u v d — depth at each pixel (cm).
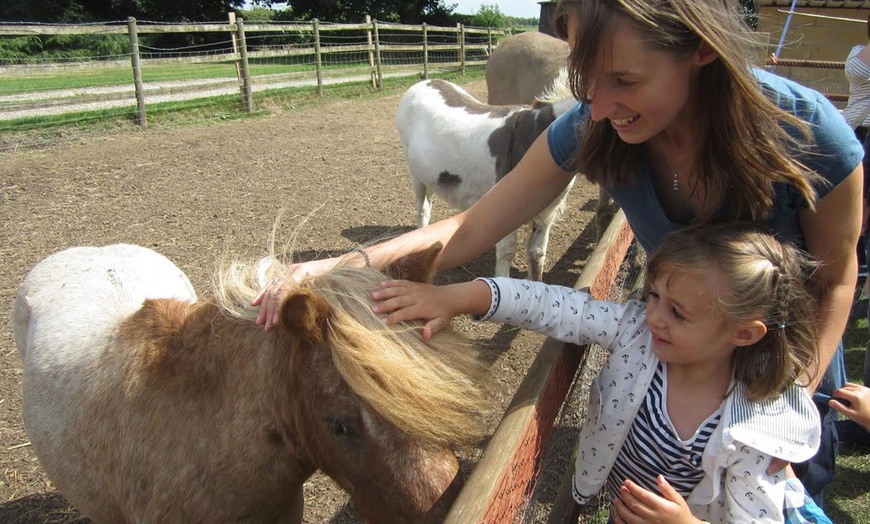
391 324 148
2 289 461
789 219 155
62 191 692
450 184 475
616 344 167
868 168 366
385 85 1700
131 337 195
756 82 129
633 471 170
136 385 185
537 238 441
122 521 207
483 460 131
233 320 175
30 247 541
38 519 270
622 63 124
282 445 170
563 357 182
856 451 313
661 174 162
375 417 146
